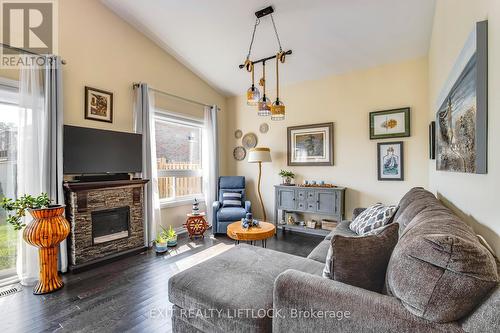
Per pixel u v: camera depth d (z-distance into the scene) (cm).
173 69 409
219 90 502
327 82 411
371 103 373
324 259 193
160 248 323
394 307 89
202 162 470
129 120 346
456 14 167
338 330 97
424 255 83
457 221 110
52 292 223
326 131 408
